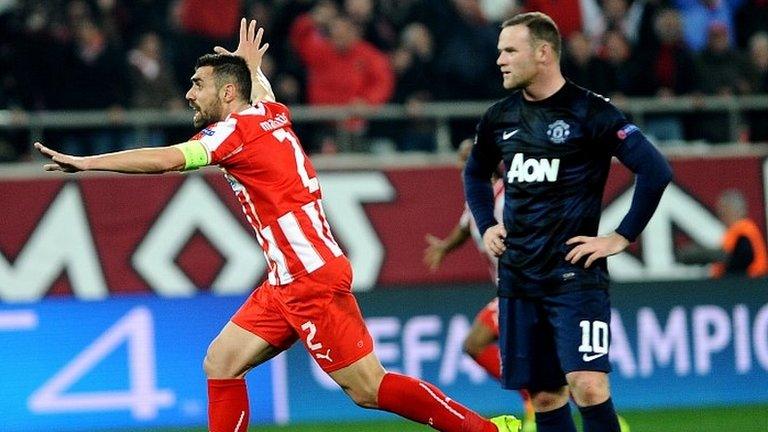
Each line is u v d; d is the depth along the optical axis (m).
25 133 43.69
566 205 21.08
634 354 37.97
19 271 42.53
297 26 46.00
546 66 21.06
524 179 21.28
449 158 44.78
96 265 42.91
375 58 46.25
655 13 48.81
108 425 35.59
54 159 19.06
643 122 46.81
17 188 42.66
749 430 32.97
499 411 37.09
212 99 22.22
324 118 44.50
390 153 45.62
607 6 49.53
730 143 47.22
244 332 22.14
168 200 43.34
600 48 49.44
